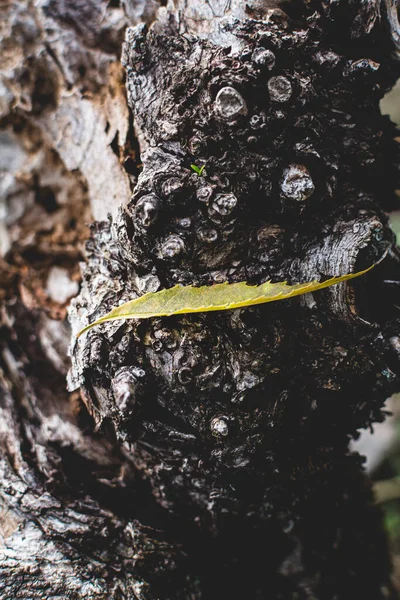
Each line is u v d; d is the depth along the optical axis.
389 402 0.52
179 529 0.38
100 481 0.38
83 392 0.36
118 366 0.34
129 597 0.35
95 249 0.38
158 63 0.34
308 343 0.34
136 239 0.33
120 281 0.35
